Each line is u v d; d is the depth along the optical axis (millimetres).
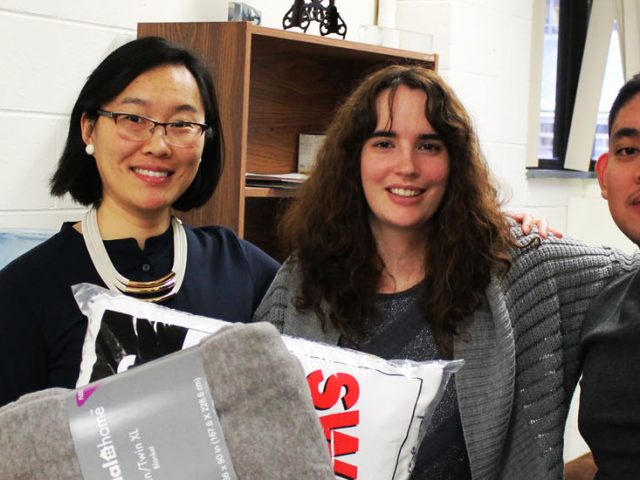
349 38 2613
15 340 1108
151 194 1188
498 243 1302
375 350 1271
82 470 603
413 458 1052
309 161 2289
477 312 1272
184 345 1023
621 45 3357
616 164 1223
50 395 645
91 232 1203
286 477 614
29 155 1765
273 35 1875
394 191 1275
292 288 1338
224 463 611
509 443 1279
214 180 1348
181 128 1202
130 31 1942
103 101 1174
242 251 1394
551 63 3617
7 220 1737
